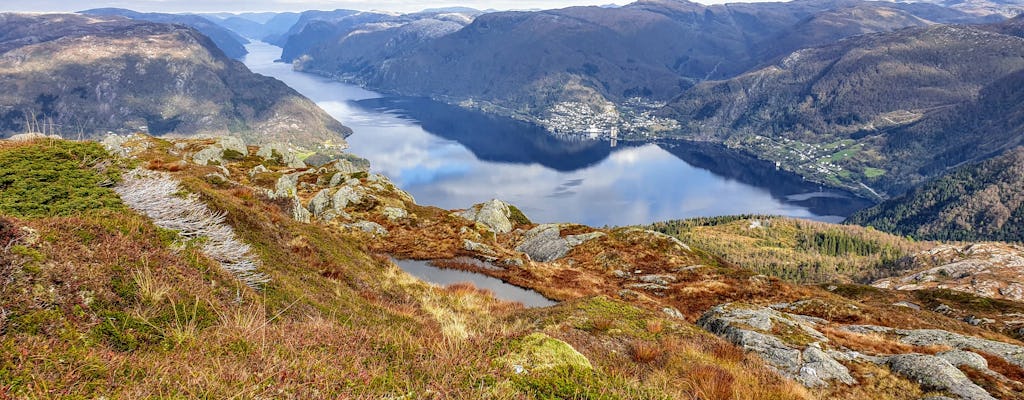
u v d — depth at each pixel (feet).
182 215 48.26
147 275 27.71
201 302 28.84
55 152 53.57
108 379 17.80
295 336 25.95
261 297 37.50
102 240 30.14
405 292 81.51
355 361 23.25
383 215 199.21
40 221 28.86
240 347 23.21
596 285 152.46
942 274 506.89
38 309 20.67
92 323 21.86
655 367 45.32
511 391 21.91
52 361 17.70
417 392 21.33
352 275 73.20
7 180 45.29
